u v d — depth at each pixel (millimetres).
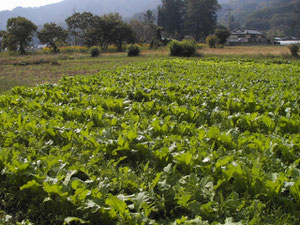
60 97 8484
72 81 11867
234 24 161000
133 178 3756
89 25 64375
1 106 8047
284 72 14406
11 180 3592
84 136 4895
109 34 53312
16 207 3482
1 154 3918
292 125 5355
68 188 3336
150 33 87188
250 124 5691
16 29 50719
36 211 3297
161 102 7328
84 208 3031
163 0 104562
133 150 4312
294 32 135125
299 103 7414
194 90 8773
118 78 12211
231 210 3080
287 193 3363
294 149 4352
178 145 4262
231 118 5918
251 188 3346
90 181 3465
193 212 3012
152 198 3256
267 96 7805
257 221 2865
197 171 3805
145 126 5617
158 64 18000
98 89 9805
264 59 23984
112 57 33781
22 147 4723
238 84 10164
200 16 95312
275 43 78375
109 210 2955
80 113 6535
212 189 3273
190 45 30938
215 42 56875
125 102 7398
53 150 4621
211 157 3857
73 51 52750
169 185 3441
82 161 4320
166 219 3131
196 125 6105
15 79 16203
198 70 15062
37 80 15992
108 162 4289
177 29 104812
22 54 49406
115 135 4906
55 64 25781
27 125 5527
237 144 4609
